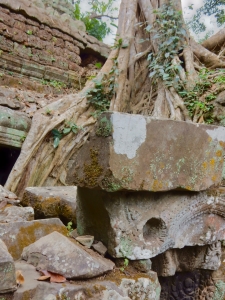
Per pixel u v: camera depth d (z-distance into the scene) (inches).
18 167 178.7
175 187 89.0
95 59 304.7
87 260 77.4
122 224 86.3
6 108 185.6
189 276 109.7
